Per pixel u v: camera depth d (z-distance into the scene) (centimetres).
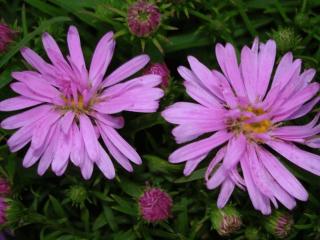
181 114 10
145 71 12
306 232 14
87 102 11
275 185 11
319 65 14
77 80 11
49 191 14
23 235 14
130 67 11
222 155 11
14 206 12
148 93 11
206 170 11
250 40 14
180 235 12
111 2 13
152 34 12
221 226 12
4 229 13
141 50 13
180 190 13
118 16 13
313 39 14
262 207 10
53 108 11
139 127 13
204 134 12
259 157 11
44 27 12
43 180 14
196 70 11
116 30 13
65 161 11
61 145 11
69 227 13
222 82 11
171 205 12
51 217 13
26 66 12
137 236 13
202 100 11
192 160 10
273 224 12
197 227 12
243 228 13
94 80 11
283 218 12
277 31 13
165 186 13
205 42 14
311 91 11
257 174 11
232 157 10
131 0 12
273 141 11
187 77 11
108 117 11
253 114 11
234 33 14
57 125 11
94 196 13
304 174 12
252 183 10
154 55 13
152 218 12
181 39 14
